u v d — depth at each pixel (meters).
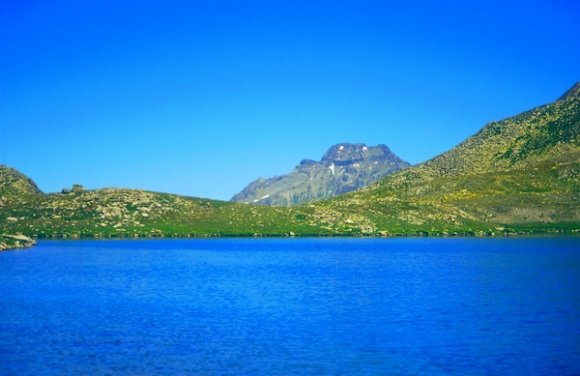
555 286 99.31
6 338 61.31
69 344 58.72
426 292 93.75
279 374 48.88
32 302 85.88
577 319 69.56
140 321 70.38
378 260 165.50
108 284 108.62
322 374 48.91
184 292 96.81
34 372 49.59
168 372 49.50
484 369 49.91
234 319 71.38
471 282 106.81
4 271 133.25
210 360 52.91
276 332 63.72
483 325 66.44
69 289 101.19
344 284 106.69
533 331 63.25
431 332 63.19
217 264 156.62
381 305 80.94
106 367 50.94
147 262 162.75
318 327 66.25
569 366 50.53
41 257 177.00
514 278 112.31
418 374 48.75
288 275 125.88
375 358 53.25
